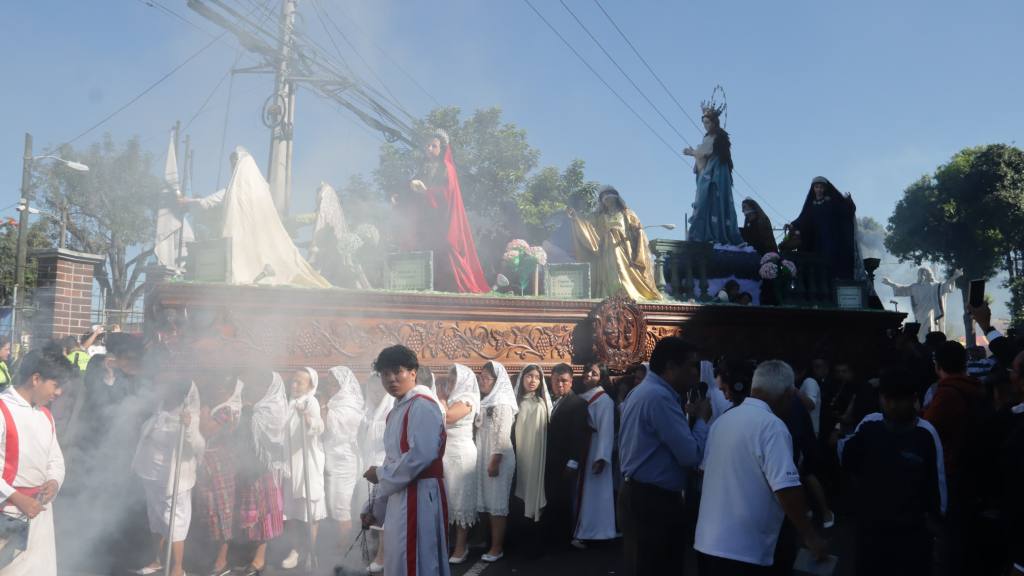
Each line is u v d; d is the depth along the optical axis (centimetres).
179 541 579
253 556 629
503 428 692
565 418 725
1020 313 3206
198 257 732
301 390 661
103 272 1426
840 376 970
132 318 1644
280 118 1252
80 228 1925
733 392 484
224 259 722
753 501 381
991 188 3409
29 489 433
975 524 472
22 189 1759
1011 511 387
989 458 462
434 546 423
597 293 1003
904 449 410
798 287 1153
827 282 1199
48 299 1232
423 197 915
